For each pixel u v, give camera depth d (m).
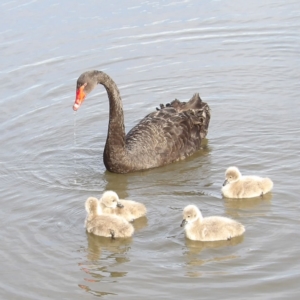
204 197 10.36
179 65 15.84
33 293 8.21
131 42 16.77
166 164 11.75
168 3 18.59
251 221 9.48
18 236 9.48
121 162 11.37
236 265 8.48
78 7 18.22
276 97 13.99
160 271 8.45
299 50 16.23
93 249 9.07
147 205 10.18
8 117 13.59
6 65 15.70
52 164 11.87
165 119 12.09
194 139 12.20
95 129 13.19
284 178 10.68
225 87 14.70
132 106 14.20
